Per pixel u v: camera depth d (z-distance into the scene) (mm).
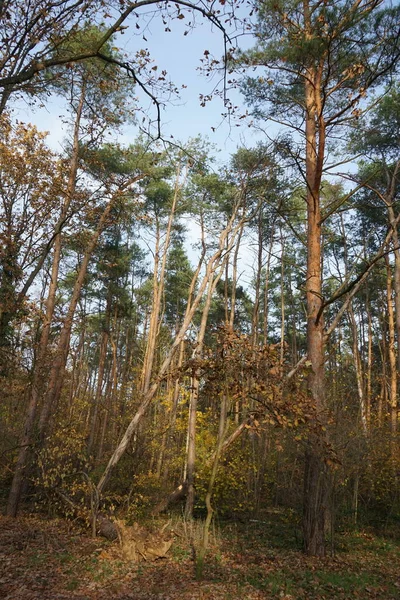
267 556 9781
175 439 19328
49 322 13609
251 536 12430
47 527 11828
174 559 9391
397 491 14055
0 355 12758
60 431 13492
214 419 17531
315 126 11703
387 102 14633
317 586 7617
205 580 7867
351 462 12508
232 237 17375
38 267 13164
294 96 12578
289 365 8438
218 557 9555
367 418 14984
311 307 10812
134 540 9672
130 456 15477
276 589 7336
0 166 12984
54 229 13820
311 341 10594
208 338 24719
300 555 9820
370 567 9281
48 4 5715
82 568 8359
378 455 13859
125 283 27062
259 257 22969
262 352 8227
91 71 7648
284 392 8359
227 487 14844
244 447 15523
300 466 13992
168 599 6812
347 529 13188
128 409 17125
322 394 10141
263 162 17703
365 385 23391
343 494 13188
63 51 6496
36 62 5098
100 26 6543
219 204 20672
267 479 15719
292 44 9773
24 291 13055
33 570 8008
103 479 12750
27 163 13250
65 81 7641
